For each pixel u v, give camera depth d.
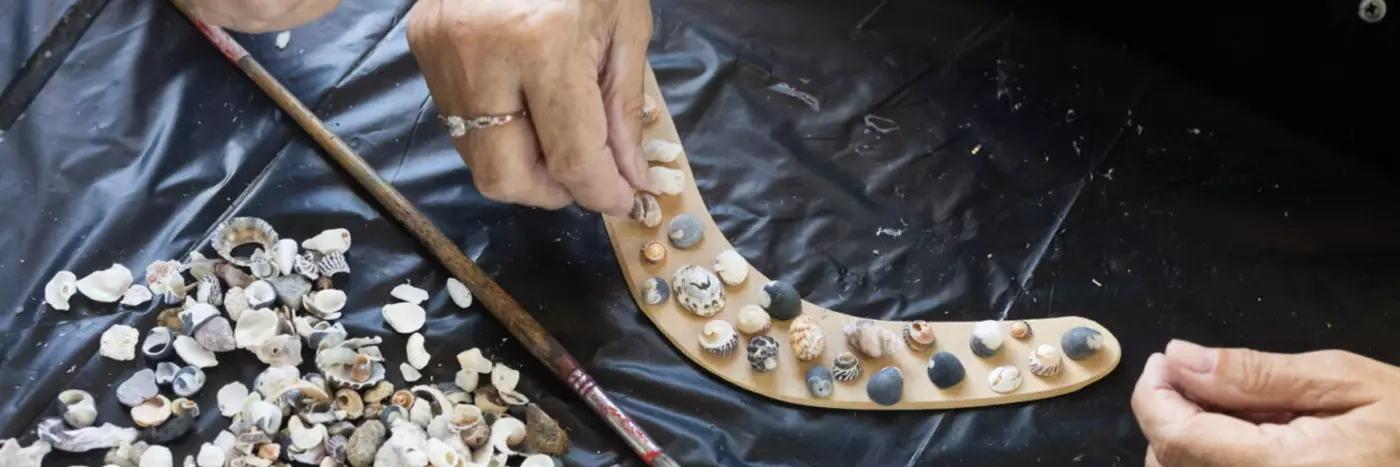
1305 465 0.74
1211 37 0.93
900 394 0.86
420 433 0.84
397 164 0.91
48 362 0.86
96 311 0.87
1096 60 0.95
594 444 0.85
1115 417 0.86
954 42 0.95
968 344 0.87
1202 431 0.76
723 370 0.86
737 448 0.85
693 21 0.95
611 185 0.82
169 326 0.87
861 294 0.89
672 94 0.93
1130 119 0.93
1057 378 0.87
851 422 0.86
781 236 0.90
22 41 0.93
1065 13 0.95
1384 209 0.91
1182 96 0.94
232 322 0.87
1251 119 0.93
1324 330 0.89
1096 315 0.89
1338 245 0.90
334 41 0.94
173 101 0.92
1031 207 0.91
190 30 0.94
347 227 0.90
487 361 0.86
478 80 0.78
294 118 0.91
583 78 0.79
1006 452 0.86
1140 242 0.90
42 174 0.90
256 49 0.94
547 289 0.88
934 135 0.93
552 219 0.90
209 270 0.88
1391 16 0.88
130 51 0.93
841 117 0.93
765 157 0.92
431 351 0.87
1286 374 0.77
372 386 0.85
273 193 0.90
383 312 0.87
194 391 0.85
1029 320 0.88
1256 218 0.91
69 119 0.92
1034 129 0.93
